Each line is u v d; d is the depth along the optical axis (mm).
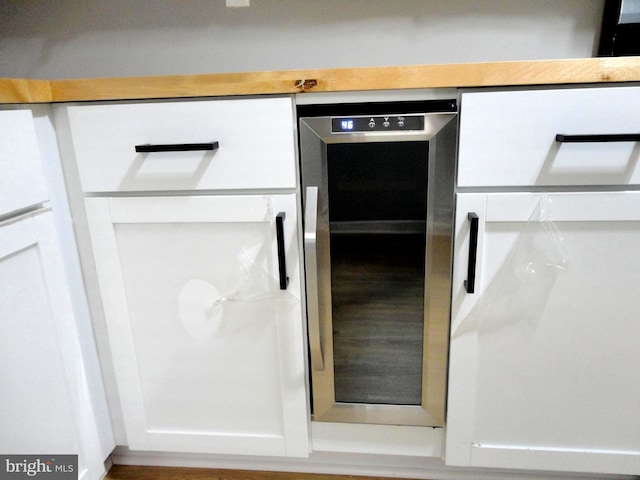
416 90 888
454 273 973
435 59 1331
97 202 997
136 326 1087
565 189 906
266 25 1347
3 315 816
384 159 916
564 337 993
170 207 985
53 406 954
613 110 853
